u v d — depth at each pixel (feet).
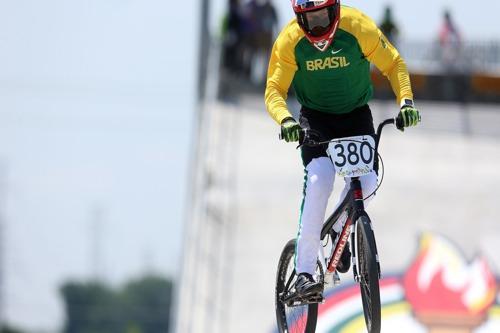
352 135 73.31
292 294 73.82
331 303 139.85
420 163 196.65
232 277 155.63
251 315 146.51
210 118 213.66
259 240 165.99
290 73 71.72
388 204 178.40
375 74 236.63
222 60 238.68
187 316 146.82
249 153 198.29
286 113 70.28
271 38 238.48
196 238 167.94
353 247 70.33
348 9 71.20
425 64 248.52
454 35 246.47
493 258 158.71
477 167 194.80
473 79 246.68
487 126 221.66
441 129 217.77
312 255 72.18
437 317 143.74
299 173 190.60
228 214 173.78
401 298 148.77
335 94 71.97
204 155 195.31
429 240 164.55
